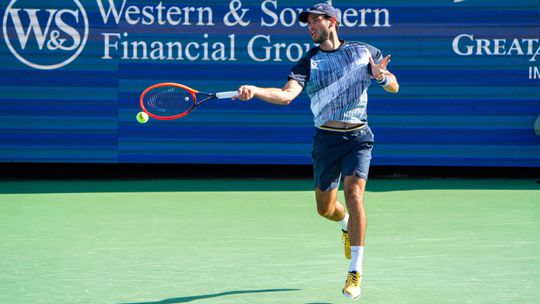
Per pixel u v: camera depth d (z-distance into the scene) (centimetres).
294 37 4306
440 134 4334
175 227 3019
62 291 2111
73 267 2380
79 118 4328
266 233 2900
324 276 2264
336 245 2689
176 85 2136
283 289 2125
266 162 4353
